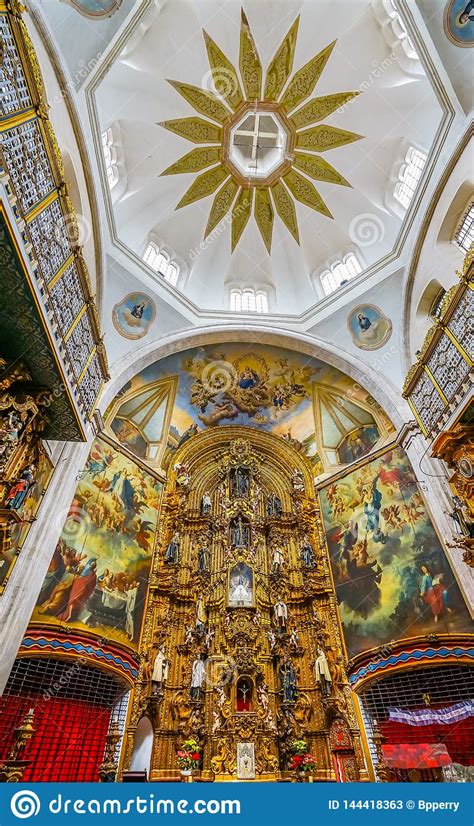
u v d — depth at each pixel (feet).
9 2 20.48
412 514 48.49
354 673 46.16
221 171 64.28
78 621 41.24
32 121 23.44
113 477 52.75
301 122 59.41
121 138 53.88
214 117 59.00
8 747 33.83
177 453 64.75
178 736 43.73
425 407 41.01
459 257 43.96
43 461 38.88
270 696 47.11
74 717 38.86
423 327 51.75
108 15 34.71
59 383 29.73
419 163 51.19
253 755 42.22
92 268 51.19
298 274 70.18
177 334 61.41
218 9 50.24
